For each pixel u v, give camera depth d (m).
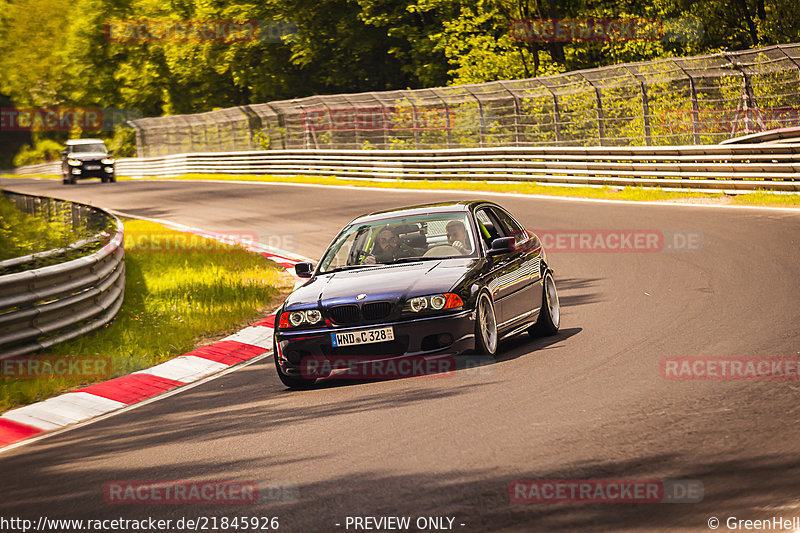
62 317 39.69
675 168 87.31
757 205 72.62
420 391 27.19
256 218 96.06
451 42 177.50
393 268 31.94
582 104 125.19
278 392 30.30
